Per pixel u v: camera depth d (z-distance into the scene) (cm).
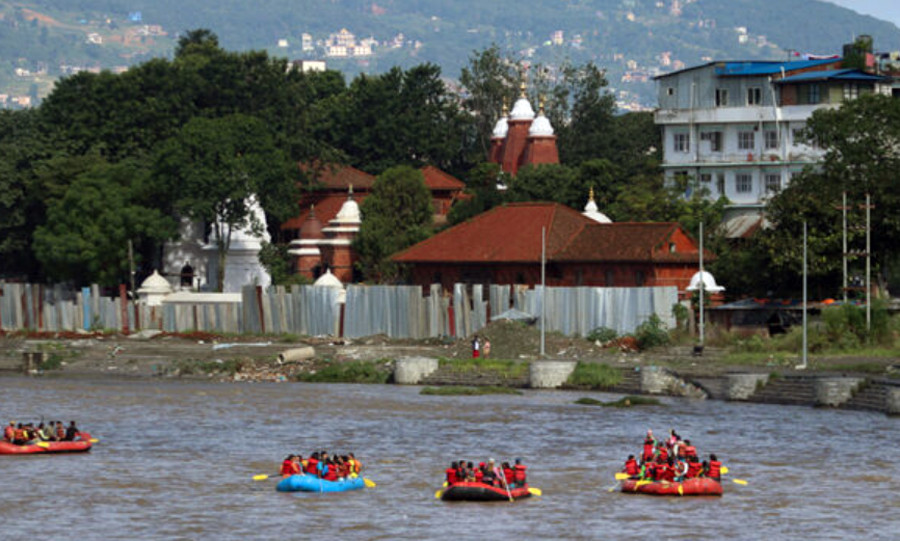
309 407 16412
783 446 13200
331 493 11075
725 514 10306
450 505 10650
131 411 16212
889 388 15262
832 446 13175
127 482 11525
